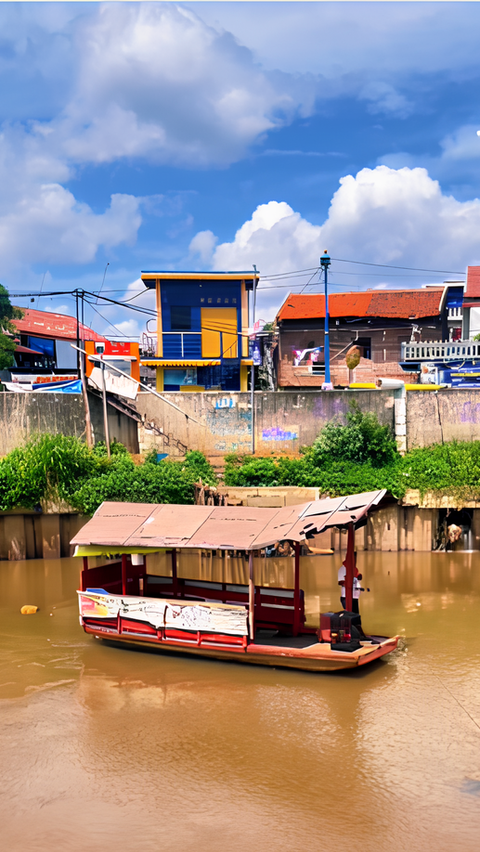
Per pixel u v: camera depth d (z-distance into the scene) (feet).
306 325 118.42
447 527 75.56
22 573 66.69
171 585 49.19
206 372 106.93
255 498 75.20
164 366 105.70
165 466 75.97
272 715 33.35
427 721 32.53
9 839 23.67
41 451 73.41
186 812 25.14
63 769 28.32
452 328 118.93
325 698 35.42
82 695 36.04
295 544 43.32
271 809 25.23
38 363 134.00
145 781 27.32
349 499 42.78
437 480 74.79
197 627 40.63
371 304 118.32
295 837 23.50
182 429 81.76
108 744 30.48
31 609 52.24
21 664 40.75
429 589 58.03
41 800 26.07
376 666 39.96
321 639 39.81
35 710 34.17
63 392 80.07
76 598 56.65
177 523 43.98
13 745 30.42
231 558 72.18
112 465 76.33
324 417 80.64
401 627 47.24
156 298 106.22
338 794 26.18
